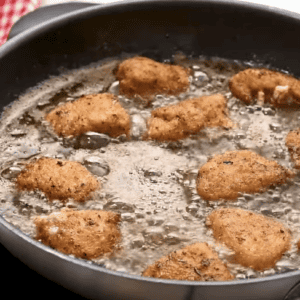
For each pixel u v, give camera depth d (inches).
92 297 29.2
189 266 30.0
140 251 30.8
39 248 28.6
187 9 36.4
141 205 31.9
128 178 32.6
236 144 33.8
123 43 36.9
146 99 35.3
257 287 28.4
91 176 32.2
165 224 31.4
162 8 36.3
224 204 32.1
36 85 35.7
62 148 33.5
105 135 33.8
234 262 30.6
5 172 32.7
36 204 31.7
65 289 29.7
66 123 33.7
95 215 31.0
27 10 41.6
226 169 32.3
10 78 34.9
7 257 30.5
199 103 34.4
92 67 36.7
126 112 34.4
